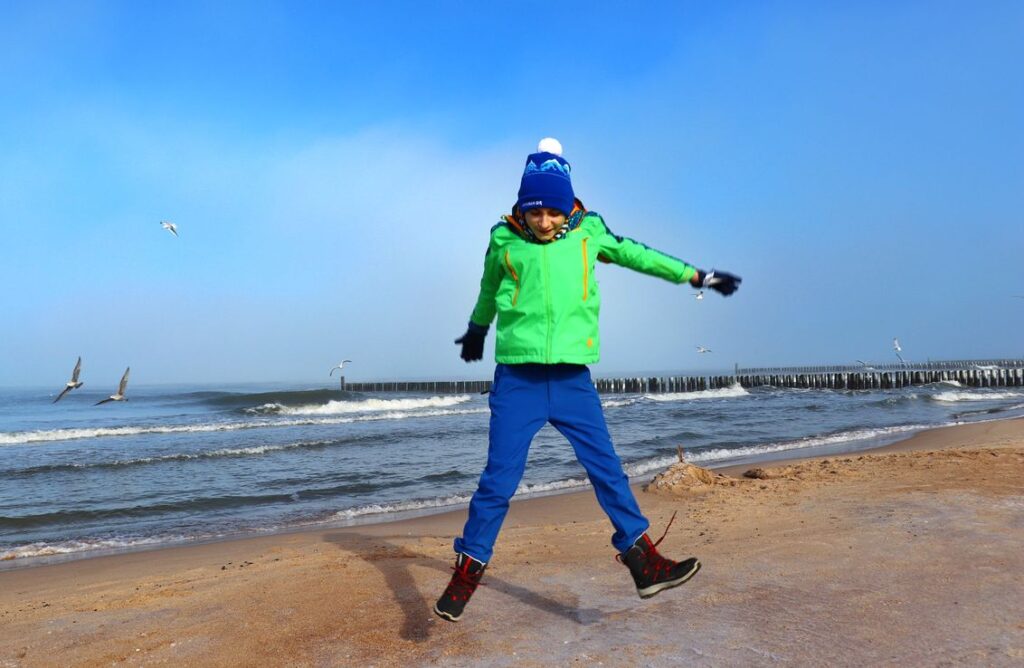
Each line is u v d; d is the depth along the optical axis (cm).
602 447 246
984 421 1805
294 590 355
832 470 763
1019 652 223
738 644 244
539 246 242
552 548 443
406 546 496
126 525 806
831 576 319
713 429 1750
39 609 366
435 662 243
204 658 263
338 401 3331
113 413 3206
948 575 307
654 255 250
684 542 425
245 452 1409
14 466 1251
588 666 232
